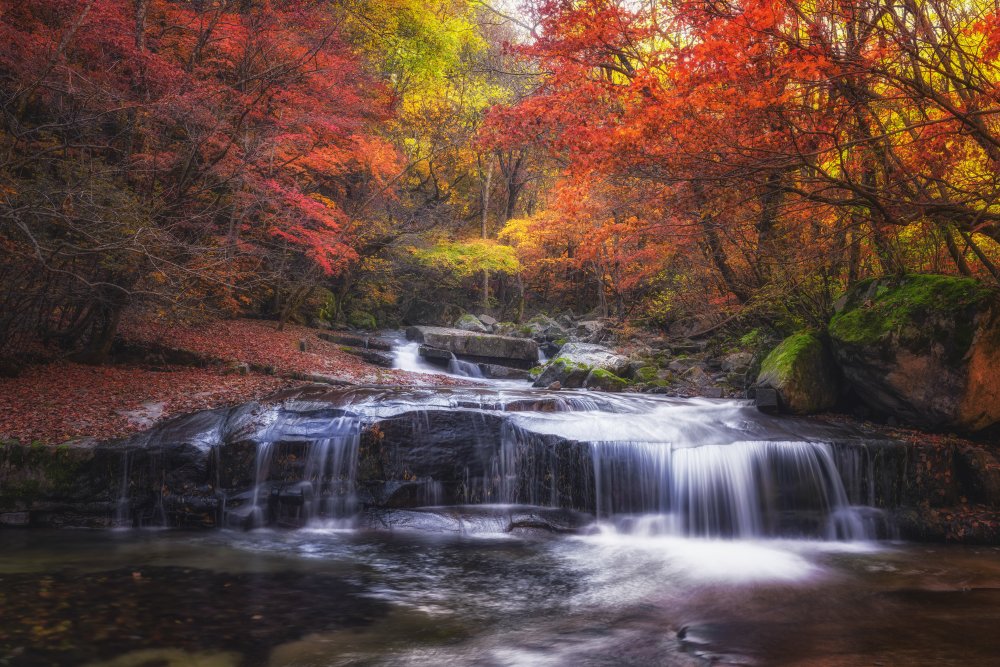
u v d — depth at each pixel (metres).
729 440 9.29
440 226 23.84
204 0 13.00
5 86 9.63
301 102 13.09
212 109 11.12
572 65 9.05
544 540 8.24
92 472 8.49
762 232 11.77
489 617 5.61
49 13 9.77
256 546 7.70
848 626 5.41
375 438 9.14
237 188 12.46
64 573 6.43
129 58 10.11
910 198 8.00
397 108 18.81
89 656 4.59
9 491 8.27
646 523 8.69
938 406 9.60
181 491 8.67
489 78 24.95
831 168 8.57
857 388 10.80
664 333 21.39
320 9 13.98
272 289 20.22
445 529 8.49
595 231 11.47
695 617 5.67
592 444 8.98
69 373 11.60
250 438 9.03
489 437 9.45
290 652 4.79
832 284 12.41
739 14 6.29
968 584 6.69
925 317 9.70
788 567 7.29
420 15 18.92
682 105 6.88
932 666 4.51
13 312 11.02
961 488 9.22
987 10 6.80
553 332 24.66
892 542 8.52
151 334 14.15
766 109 6.69
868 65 6.33
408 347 20.38
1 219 8.95
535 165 27.66
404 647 4.93
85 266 11.00
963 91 7.08
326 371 14.74
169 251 10.97
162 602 5.72
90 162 9.70
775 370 11.39
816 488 8.99
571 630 5.33
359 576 6.66
